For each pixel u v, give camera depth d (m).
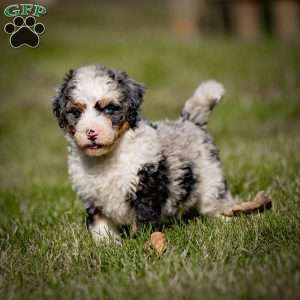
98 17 57.03
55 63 31.28
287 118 19.58
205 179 9.12
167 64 29.48
